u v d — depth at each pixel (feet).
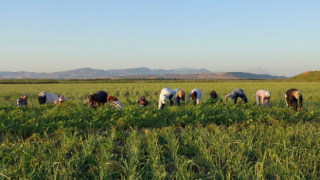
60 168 17.48
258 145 21.77
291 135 24.40
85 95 79.92
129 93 88.17
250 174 16.57
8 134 25.79
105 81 245.65
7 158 18.17
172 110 35.40
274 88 114.21
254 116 35.19
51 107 41.34
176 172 16.93
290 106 40.55
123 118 31.07
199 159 19.40
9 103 54.49
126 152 20.45
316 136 24.25
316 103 52.34
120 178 16.79
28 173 15.76
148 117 31.73
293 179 15.65
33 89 114.21
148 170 17.85
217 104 41.14
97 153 20.17
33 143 21.70
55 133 25.57
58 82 229.86
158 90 96.32
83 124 28.71
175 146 21.22
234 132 25.61
